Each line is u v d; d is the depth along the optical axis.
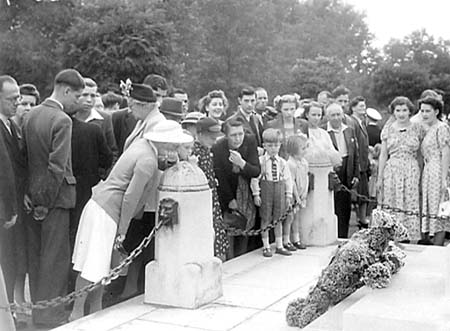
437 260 5.62
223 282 6.31
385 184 8.61
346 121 9.13
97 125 6.15
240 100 7.99
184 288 5.50
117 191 5.48
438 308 4.36
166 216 5.47
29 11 30.58
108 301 6.12
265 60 41.44
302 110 9.18
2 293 4.99
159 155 5.63
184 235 5.54
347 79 48.47
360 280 4.82
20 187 5.78
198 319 5.22
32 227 5.77
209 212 5.74
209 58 38.66
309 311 4.90
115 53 28.14
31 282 5.79
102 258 5.36
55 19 30.98
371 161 9.88
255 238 7.82
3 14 29.88
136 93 5.96
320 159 7.92
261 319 5.20
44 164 5.50
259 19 41.16
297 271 6.72
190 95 37.66
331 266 4.87
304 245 7.83
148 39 28.75
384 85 38.22
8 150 5.66
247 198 7.15
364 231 5.06
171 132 5.56
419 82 37.41
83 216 5.50
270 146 7.21
